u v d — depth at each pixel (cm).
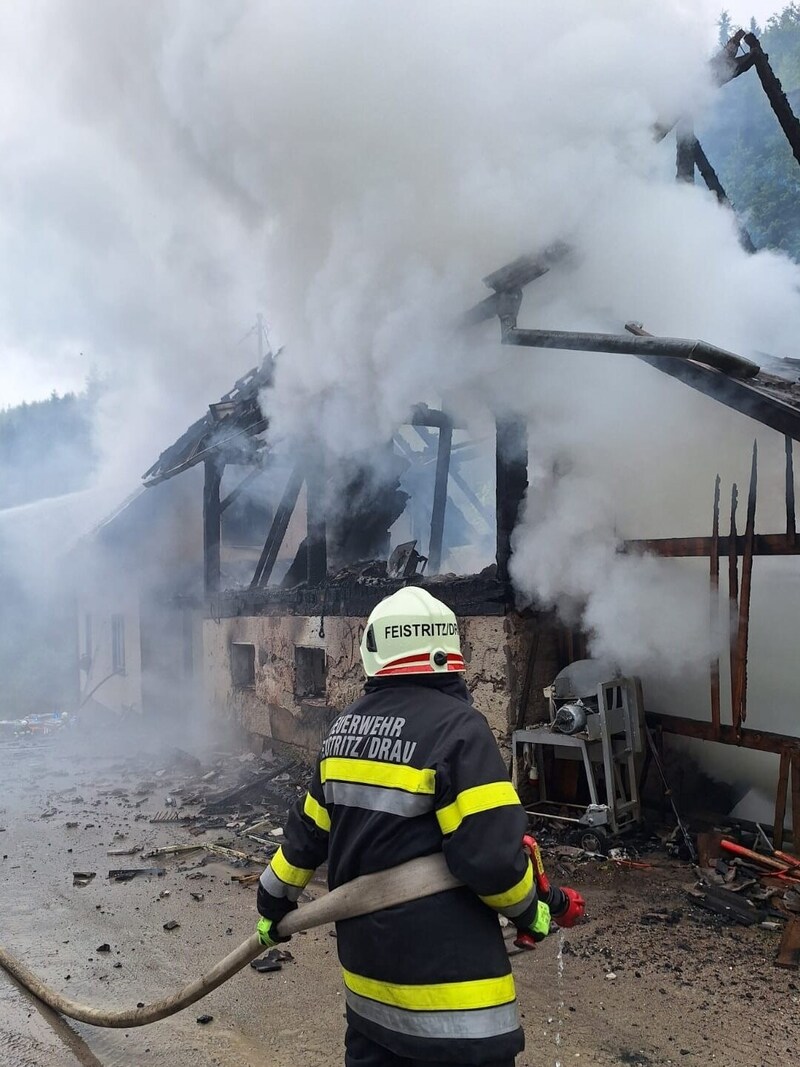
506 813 169
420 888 174
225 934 436
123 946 424
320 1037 318
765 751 512
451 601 636
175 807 747
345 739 195
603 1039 304
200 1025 332
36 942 433
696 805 573
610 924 411
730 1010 321
